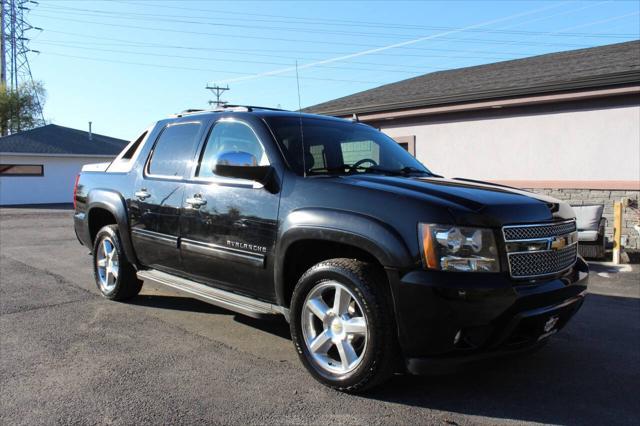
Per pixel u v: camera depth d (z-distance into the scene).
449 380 3.74
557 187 10.19
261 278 4.00
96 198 5.79
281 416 3.16
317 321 3.76
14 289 6.37
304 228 3.60
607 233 9.73
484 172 11.18
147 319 5.15
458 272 3.10
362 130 5.00
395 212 3.28
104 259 5.93
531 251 3.33
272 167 4.00
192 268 4.66
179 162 4.91
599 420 3.17
